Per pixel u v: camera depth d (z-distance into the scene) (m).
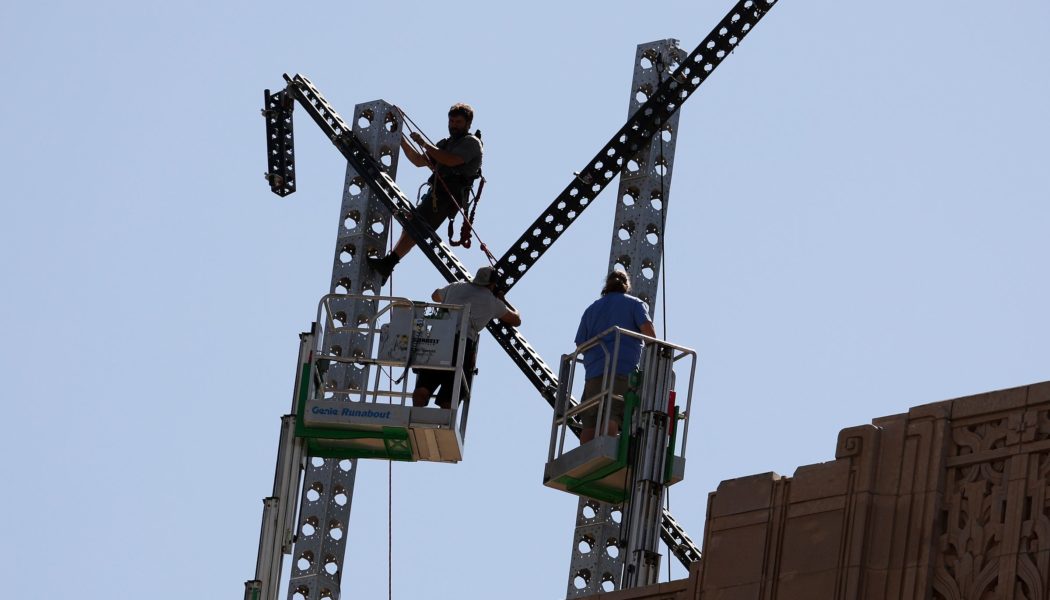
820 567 48.19
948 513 47.38
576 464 68.12
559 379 71.00
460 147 82.31
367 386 68.88
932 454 47.91
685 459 67.50
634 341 68.31
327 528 86.00
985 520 46.72
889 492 48.16
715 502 50.91
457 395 67.38
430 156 82.94
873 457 48.56
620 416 69.38
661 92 89.31
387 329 68.38
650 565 65.94
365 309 86.50
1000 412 47.44
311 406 67.31
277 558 64.88
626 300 68.69
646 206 87.94
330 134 90.00
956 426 48.09
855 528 48.03
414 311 68.56
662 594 51.25
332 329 69.00
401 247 86.75
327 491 86.38
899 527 47.69
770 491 49.94
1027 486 46.34
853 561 47.69
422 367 67.88
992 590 45.97
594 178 89.12
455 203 83.00
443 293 70.12
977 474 47.25
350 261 88.38
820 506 48.88
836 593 47.62
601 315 68.75
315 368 68.00
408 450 68.19
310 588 84.81
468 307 68.50
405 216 86.25
